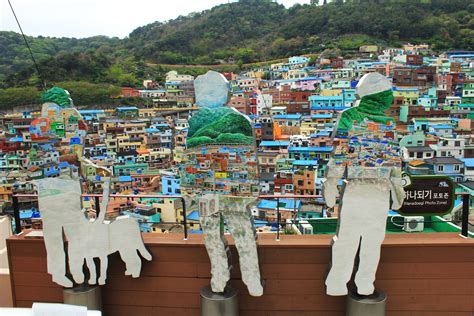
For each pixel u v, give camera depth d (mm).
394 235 5293
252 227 4887
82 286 5359
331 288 4910
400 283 5129
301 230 6840
